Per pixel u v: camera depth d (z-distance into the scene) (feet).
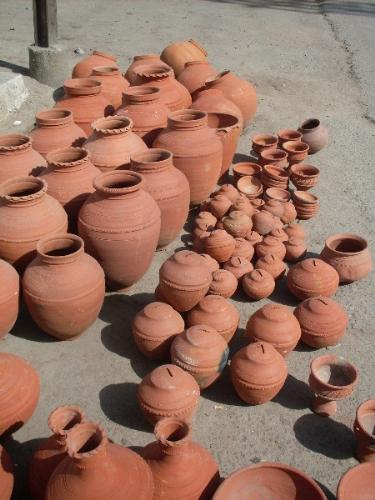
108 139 6.30
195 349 4.56
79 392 4.78
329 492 4.04
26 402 4.03
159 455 3.67
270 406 4.74
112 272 5.59
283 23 19.86
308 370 5.14
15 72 11.55
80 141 6.70
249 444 4.39
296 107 11.96
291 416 4.66
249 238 6.61
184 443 3.53
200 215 6.95
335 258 6.19
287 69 14.64
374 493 3.83
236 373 4.55
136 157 6.09
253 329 4.98
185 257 5.22
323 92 13.01
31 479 3.74
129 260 5.48
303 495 3.72
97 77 8.73
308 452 4.35
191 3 22.25
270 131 10.61
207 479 3.72
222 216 7.06
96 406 4.66
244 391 4.53
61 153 5.94
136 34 16.96
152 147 7.09
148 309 5.00
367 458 4.23
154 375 4.30
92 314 5.07
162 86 7.91
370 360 5.27
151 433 4.44
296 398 4.83
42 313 4.85
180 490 3.60
